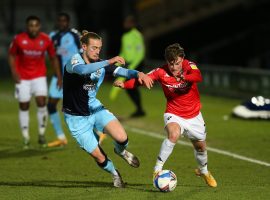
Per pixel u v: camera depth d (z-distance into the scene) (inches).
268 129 1675.7
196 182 1043.3
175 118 954.7
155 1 3294.8
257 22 3430.1
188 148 1396.4
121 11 3472.0
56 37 1443.2
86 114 946.1
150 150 1386.6
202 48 3501.5
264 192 940.6
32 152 1371.8
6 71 3540.8
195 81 941.8
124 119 1919.3
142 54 1894.7
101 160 952.9
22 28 3786.9
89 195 926.4
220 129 1678.2
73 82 935.7
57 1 3732.8
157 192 938.1
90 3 3570.4
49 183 1039.6
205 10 3282.5
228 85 2474.2
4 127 1756.9
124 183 1000.9
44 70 1428.4
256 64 3454.7
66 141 1456.7
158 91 2839.6
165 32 3334.2
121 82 932.0
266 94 2190.0
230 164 1210.6
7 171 1160.8
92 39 912.9
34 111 2144.4
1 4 3764.8
